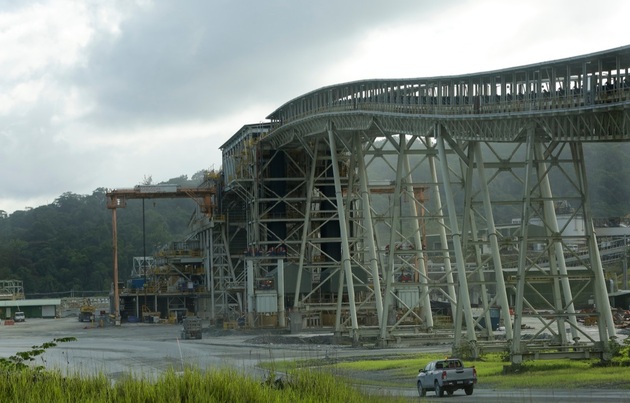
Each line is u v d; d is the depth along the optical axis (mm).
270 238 154625
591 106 68875
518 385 58906
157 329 165000
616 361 71312
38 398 33344
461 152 88000
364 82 108875
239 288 157125
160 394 34000
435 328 116875
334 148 119562
